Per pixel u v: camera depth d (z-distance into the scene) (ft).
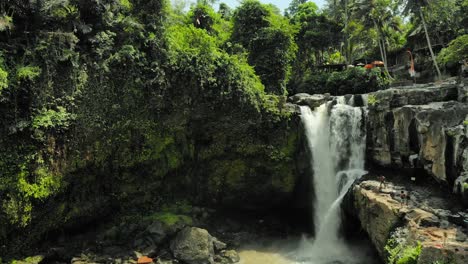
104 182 74.02
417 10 133.59
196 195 87.40
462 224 52.13
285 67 114.11
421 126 68.59
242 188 88.48
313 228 87.04
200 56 80.59
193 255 66.44
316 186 87.97
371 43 167.02
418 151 71.31
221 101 80.79
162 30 79.66
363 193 67.72
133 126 74.38
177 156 82.69
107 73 70.54
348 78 136.36
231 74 82.07
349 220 77.20
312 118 90.89
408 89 80.48
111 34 72.59
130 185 77.56
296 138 87.61
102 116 69.97
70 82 65.77
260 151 85.92
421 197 63.41
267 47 113.09
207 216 83.20
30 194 59.88
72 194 68.54
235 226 84.79
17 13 62.39
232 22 127.24
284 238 81.87
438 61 122.01
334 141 88.48
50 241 66.74
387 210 59.31
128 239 73.10
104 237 71.82
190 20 118.32
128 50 72.18
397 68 157.28
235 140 85.35
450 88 77.71
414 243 49.67
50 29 66.74
